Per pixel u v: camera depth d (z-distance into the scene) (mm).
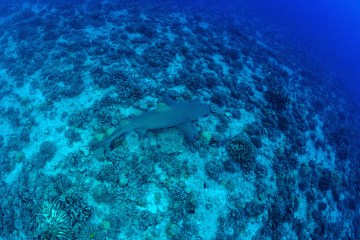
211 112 10672
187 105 8344
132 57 12852
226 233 8055
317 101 18250
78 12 18641
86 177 8102
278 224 9148
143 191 7867
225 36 21094
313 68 27875
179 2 28781
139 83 11008
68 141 9023
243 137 9930
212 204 8320
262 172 9758
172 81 11664
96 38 14820
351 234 12250
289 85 18109
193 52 14898
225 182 8812
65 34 14969
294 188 10773
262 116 12203
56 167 8461
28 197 7980
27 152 9180
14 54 14391
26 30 15570
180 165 8547
